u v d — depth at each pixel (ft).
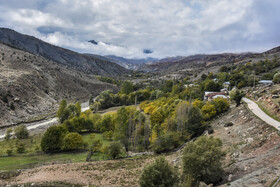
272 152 101.09
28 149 214.69
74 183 125.80
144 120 266.36
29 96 408.87
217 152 96.02
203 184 88.02
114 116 284.41
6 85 378.53
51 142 206.39
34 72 533.14
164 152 195.00
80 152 209.97
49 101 460.96
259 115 159.43
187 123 212.02
